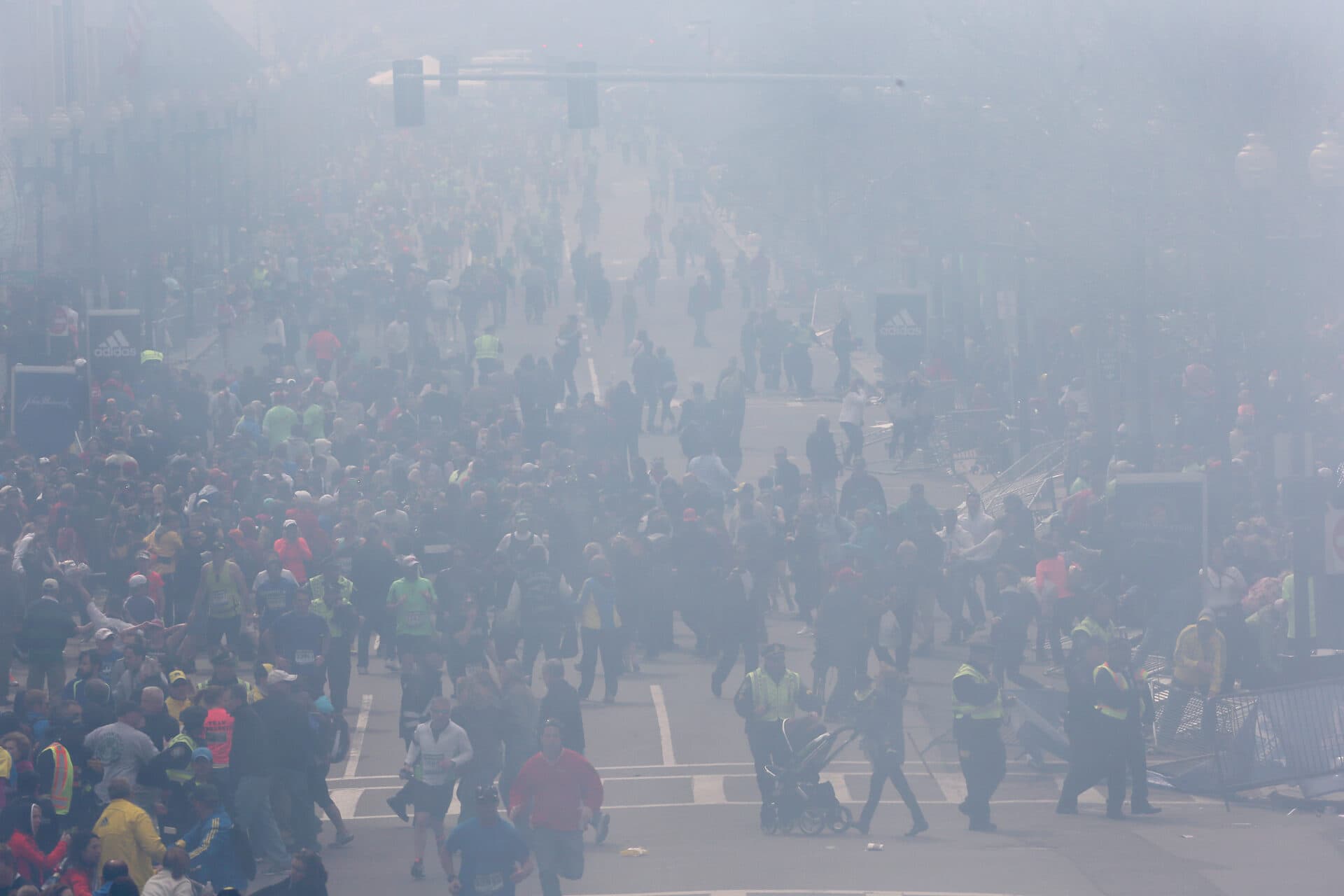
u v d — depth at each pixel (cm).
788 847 6694
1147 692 7294
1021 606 8912
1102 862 6153
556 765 5769
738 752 8375
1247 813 7256
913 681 9438
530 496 10256
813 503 10475
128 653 7312
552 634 8750
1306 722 7500
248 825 6438
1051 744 8038
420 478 11256
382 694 9481
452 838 5431
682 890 5922
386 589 9581
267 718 6581
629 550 9875
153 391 13412
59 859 5666
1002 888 5766
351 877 6444
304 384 14888
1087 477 11319
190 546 9594
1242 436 11431
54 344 13462
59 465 10988
